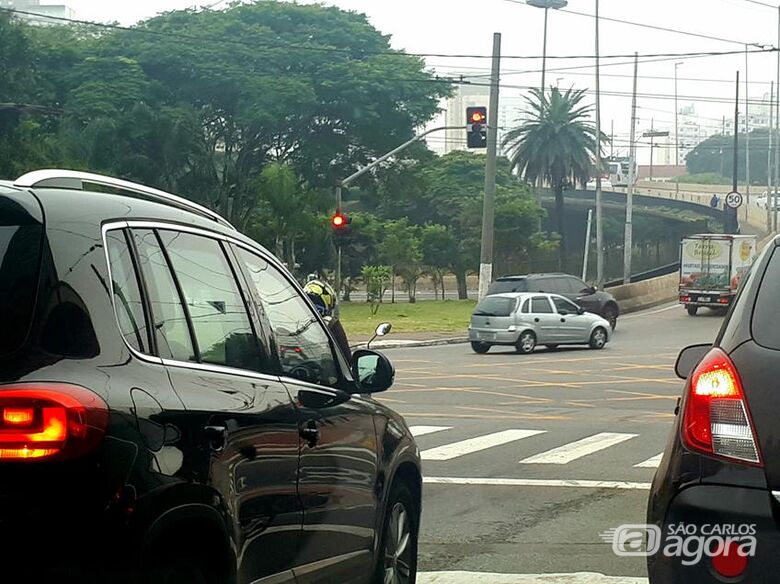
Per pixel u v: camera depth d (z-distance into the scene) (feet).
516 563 25.12
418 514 21.35
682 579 14.60
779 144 258.57
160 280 13.74
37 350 11.50
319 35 187.83
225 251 15.88
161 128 166.20
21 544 10.77
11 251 11.99
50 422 11.01
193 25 183.32
